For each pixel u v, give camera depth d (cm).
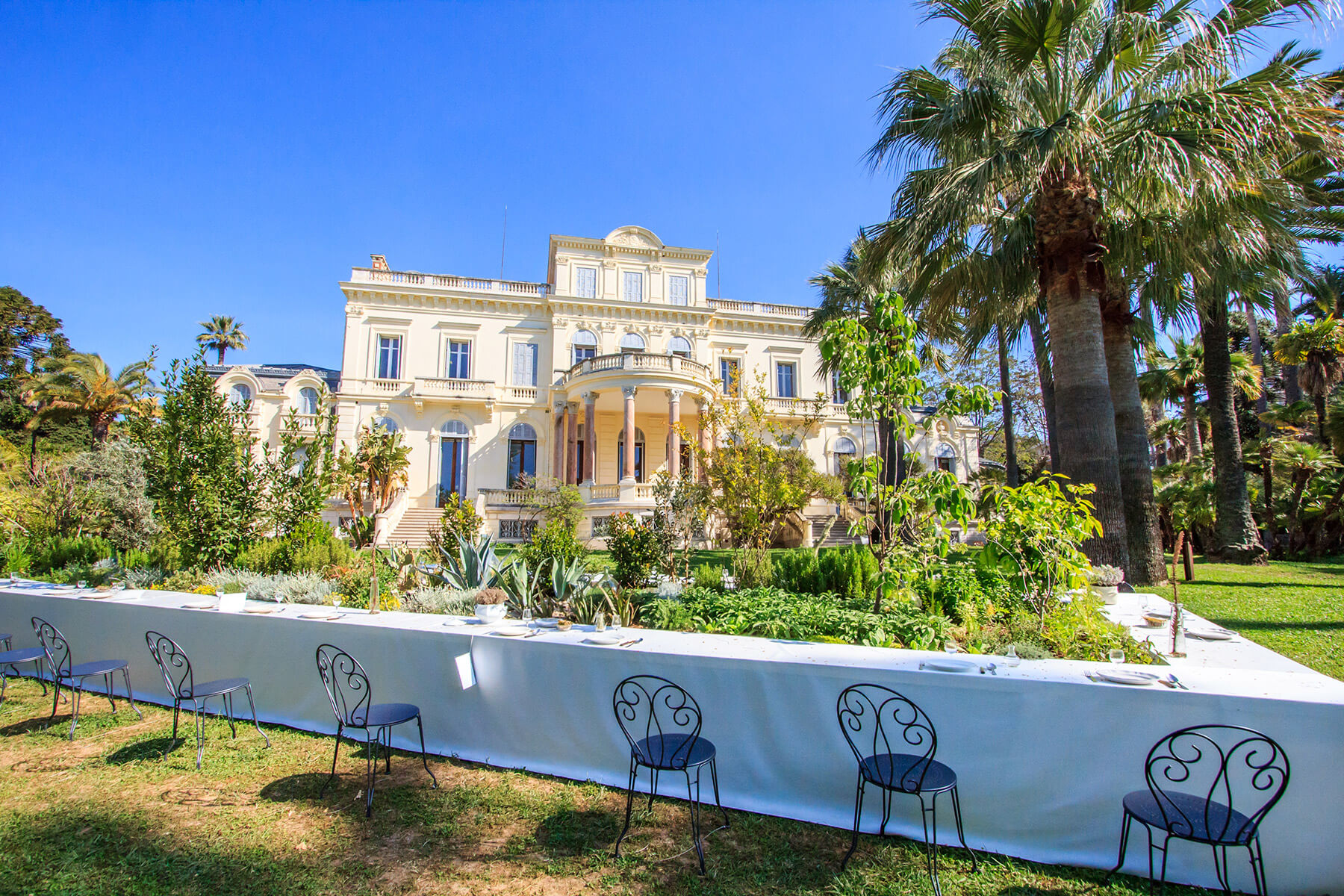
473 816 362
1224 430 1483
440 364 2689
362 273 2686
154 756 452
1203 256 893
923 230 877
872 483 604
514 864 316
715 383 2417
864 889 290
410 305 2692
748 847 325
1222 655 468
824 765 347
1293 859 275
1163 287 1095
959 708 323
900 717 333
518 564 801
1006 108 827
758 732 361
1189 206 770
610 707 396
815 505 2327
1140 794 286
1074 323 877
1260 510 1936
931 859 310
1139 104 838
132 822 359
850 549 815
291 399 2656
